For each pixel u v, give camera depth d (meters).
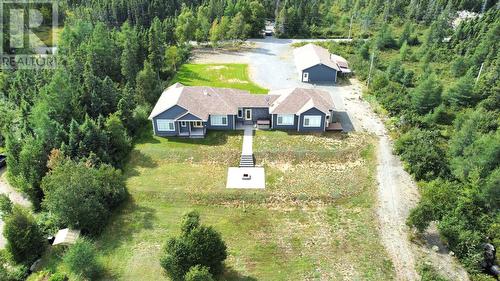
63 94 51.62
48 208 38.91
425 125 52.88
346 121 54.78
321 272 33.81
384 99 58.47
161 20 97.31
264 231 37.97
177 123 50.97
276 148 48.66
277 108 51.41
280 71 71.50
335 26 95.44
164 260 31.08
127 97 55.38
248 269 34.09
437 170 44.38
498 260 35.09
